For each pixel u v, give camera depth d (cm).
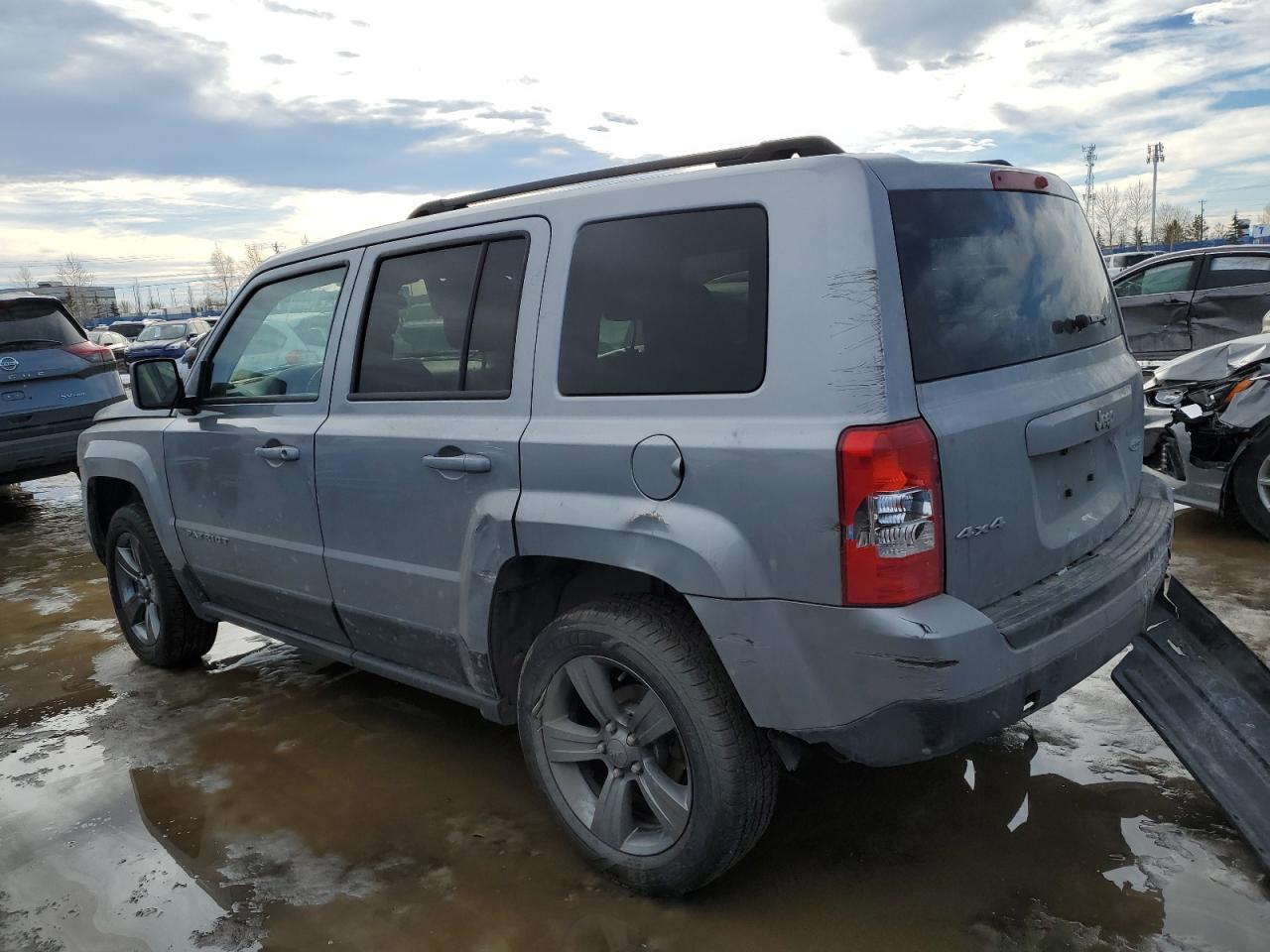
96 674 460
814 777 318
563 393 265
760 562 222
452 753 356
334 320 338
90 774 354
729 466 225
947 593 217
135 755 369
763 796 240
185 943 254
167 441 410
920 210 231
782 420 221
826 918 248
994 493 228
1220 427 534
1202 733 271
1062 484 257
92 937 258
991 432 227
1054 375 259
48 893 280
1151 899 246
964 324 235
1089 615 241
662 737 253
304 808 320
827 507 211
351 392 328
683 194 247
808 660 220
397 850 292
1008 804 295
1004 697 218
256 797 329
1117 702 357
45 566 680
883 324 213
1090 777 307
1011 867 264
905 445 208
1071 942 233
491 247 292
